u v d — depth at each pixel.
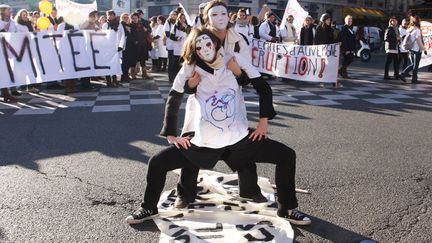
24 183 4.27
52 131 6.40
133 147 5.54
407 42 11.78
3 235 3.21
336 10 43.03
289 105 8.48
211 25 3.21
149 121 7.01
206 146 3.15
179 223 3.38
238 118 3.21
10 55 8.72
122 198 3.91
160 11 37.53
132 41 11.55
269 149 3.23
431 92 10.25
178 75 3.23
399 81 12.35
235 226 3.33
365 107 8.31
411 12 26.11
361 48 19.98
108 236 3.22
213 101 3.13
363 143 5.79
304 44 11.77
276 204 3.74
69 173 4.57
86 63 10.06
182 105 8.25
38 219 3.48
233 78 3.20
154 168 3.33
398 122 7.07
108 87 10.72
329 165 4.85
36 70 9.18
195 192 3.66
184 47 3.18
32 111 7.86
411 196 3.99
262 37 11.95
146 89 10.35
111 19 10.73
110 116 7.41
